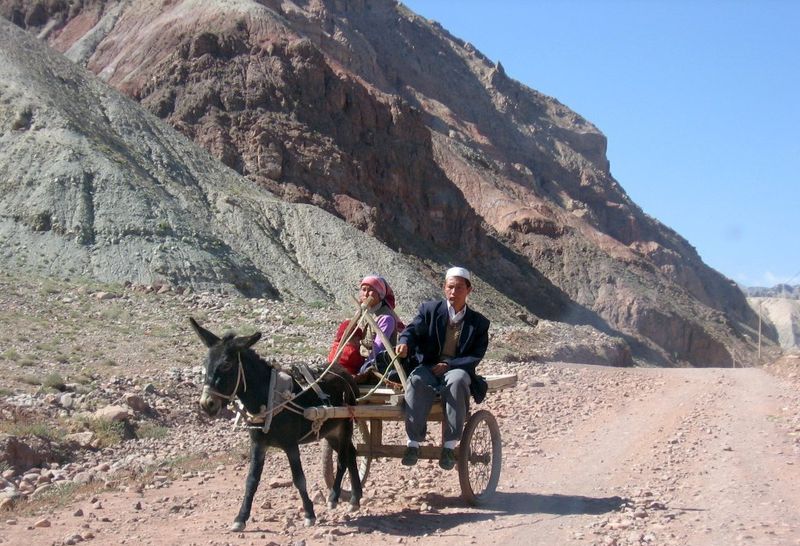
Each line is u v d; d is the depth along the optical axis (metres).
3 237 50.31
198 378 19.08
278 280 58.97
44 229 51.38
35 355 21.91
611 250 153.88
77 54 144.12
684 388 21.19
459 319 9.76
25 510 10.02
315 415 8.90
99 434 14.08
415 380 9.43
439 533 8.71
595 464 12.06
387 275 67.50
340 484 9.71
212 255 54.53
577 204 190.50
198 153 79.31
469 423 9.86
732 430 14.29
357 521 9.16
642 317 131.88
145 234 53.03
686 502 9.57
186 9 128.50
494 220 142.38
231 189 73.38
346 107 107.00
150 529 8.97
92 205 54.31
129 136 72.19
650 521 8.75
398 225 102.75
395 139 111.50
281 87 101.25
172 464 12.69
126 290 39.38
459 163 152.25
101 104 75.75
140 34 135.25
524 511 9.53
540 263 135.62
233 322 32.44
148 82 102.50
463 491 9.78
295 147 94.25
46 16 164.50
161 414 16.14
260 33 109.69
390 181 105.56
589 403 18.47
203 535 8.64
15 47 76.44
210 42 106.31
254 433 8.90
